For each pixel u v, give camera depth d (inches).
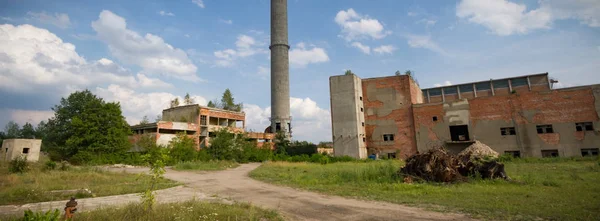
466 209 376.5
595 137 1444.4
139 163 1427.2
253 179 852.0
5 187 566.3
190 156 1576.0
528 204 397.1
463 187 576.1
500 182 617.9
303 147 2126.0
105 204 423.2
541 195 463.8
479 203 412.2
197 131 2065.7
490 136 1657.2
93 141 1537.9
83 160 1440.7
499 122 1648.6
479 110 1705.2
